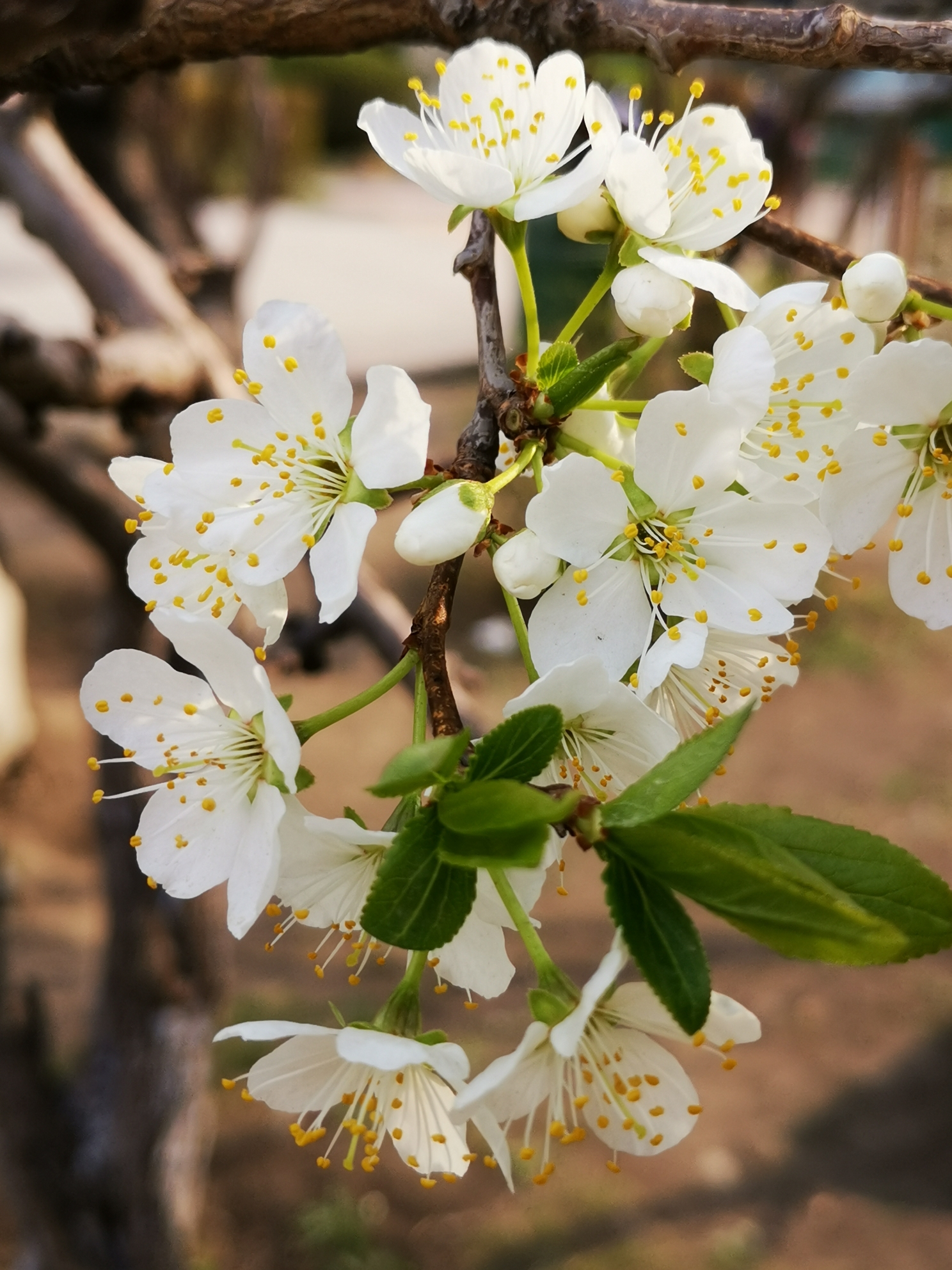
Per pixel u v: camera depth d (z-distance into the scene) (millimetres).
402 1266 357
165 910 228
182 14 111
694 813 71
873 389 97
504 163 102
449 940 72
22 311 1006
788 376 100
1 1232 330
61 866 514
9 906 248
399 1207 378
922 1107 408
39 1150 239
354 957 94
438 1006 427
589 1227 367
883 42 96
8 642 553
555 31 107
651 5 103
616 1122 95
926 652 699
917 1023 449
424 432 88
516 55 102
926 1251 353
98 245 181
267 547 91
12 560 741
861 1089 418
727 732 71
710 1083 422
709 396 88
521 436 89
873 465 102
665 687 105
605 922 457
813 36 96
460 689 165
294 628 185
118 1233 242
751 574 92
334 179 2094
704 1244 358
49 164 185
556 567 89
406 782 68
